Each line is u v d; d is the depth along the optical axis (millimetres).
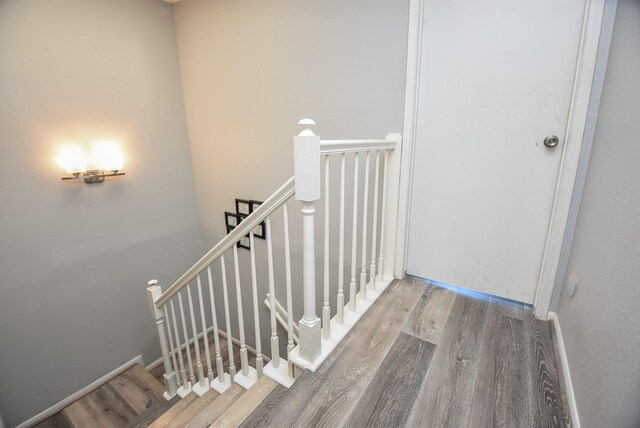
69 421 2406
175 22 2945
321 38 2064
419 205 1980
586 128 1384
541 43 1451
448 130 1774
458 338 1493
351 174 2141
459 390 1195
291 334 1410
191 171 3309
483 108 1650
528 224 1662
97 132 2539
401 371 1291
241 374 1664
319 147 1126
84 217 2533
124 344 2902
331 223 2338
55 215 2369
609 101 1187
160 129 2979
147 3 2729
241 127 2729
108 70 2549
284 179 2557
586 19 1308
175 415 1762
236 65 2594
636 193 837
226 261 3287
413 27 1690
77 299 2562
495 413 1100
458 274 1940
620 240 907
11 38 2041
